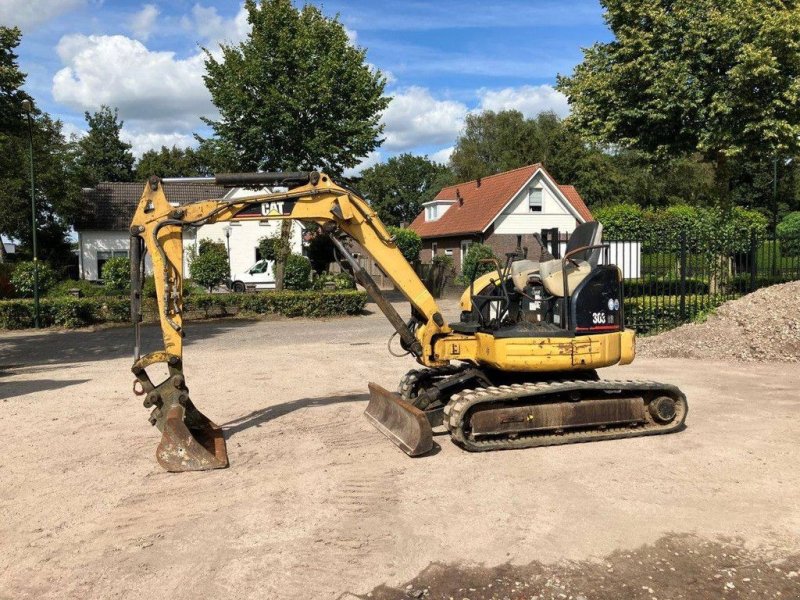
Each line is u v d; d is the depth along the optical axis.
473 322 7.53
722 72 17.05
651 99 18.05
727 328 12.45
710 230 17.97
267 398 9.17
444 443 6.80
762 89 16.52
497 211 33.72
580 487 5.53
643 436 6.96
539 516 4.97
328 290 24.39
